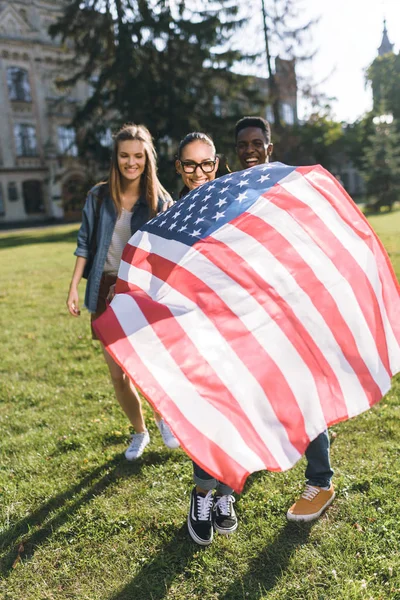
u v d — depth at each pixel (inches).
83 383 181.6
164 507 106.7
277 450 77.7
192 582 86.5
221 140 896.9
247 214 89.4
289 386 81.7
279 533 96.1
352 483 108.7
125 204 118.1
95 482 118.0
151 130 849.5
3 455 134.0
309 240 89.4
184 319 81.4
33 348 228.7
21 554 96.8
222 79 909.2
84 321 272.2
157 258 91.9
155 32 850.8
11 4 1464.1
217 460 73.5
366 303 91.2
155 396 75.7
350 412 85.0
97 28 883.4
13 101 1517.0
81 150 952.3
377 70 1667.1
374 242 97.3
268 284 84.9
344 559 87.9
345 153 1957.4
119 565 91.9
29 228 1400.1
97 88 907.4
